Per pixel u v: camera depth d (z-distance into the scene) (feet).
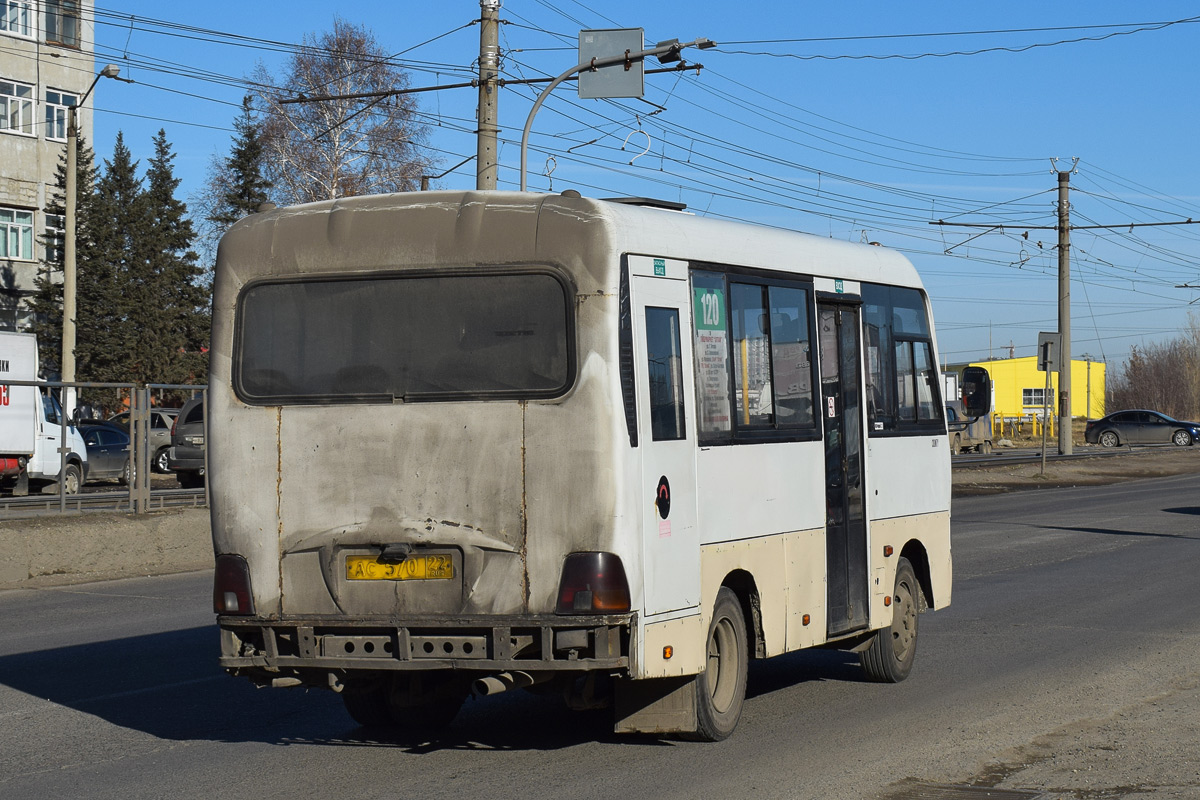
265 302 23.63
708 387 24.77
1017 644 37.24
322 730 26.86
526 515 21.91
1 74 170.60
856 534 30.27
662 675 22.80
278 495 23.11
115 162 191.62
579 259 22.12
